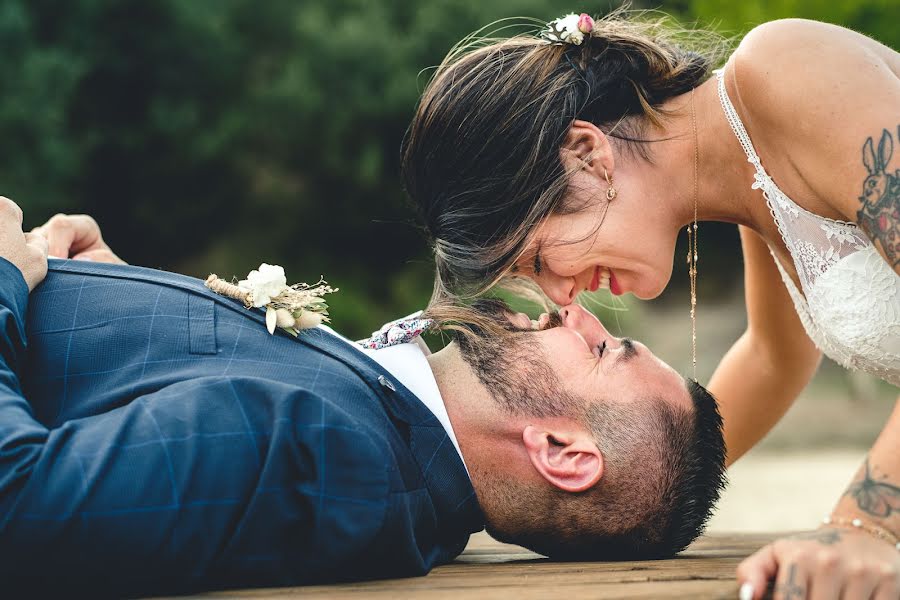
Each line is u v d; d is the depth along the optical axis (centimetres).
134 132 1537
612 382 240
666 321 1698
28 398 227
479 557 273
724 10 980
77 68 1357
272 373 222
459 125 262
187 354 226
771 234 270
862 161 221
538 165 258
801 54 234
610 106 263
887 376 268
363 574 222
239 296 238
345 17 1616
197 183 1589
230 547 203
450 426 239
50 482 190
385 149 1602
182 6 1516
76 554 192
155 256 1616
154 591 202
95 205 1554
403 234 1628
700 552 274
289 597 200
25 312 232
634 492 238
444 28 1570
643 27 286
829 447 1116
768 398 321
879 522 189
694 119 264
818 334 290
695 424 246
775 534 329
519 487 240
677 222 271
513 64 264
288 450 206
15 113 1285
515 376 241
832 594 180
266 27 1634
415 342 254
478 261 265
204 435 202
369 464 209
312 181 1609
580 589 202
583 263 262
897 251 218
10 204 249
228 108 1585
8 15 1326
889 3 956
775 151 247
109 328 232
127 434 199
